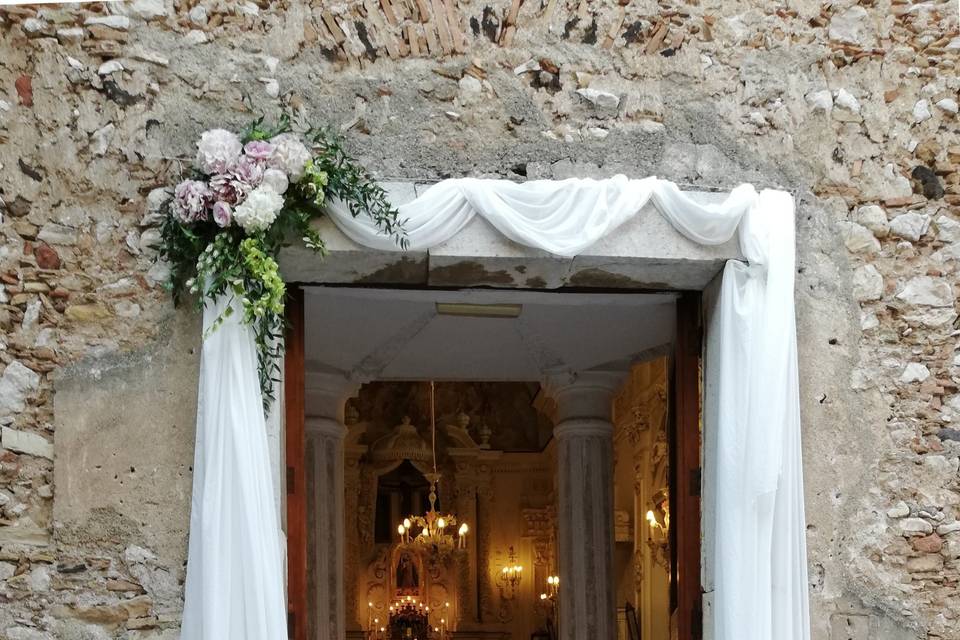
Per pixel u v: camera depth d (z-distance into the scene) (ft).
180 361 12.25
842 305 13.26
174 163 12.48
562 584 23.43
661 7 13.43
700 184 13.21
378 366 22.44
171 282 12.14
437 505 56.24
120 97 12.50
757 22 13.56
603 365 23.63
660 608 36.94
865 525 12.96
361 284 13.37
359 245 12.27
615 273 13.16
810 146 13.44
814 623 12.75
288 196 11.98
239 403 11.55
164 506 12.05
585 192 12.55
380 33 12.96
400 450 55.11
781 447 12.28
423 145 12.85
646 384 37.42
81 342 12.21
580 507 23.41
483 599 55.31
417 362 23.39
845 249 13.35
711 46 13.46
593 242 12.37
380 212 12.07
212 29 12.71
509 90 13.07
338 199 12.14
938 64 13.75
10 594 11.80
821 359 13.15
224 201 11.71
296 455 13.01
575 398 23.80
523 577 55.62
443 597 54.85
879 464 13.07
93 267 12.32
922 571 12.94
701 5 13.51
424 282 13.26
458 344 21.86
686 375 13.85
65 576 11.90
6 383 12.02
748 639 11.98
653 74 13.32
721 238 12.76
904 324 13.32
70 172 12.35
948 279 13.41
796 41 13.58
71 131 12.41
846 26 13.67
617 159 13.11
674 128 13.25
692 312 13.93
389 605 54.54
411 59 12.98
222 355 11.69
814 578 12.82
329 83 12.82
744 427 12.43
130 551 11.97
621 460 42.14
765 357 12.41
